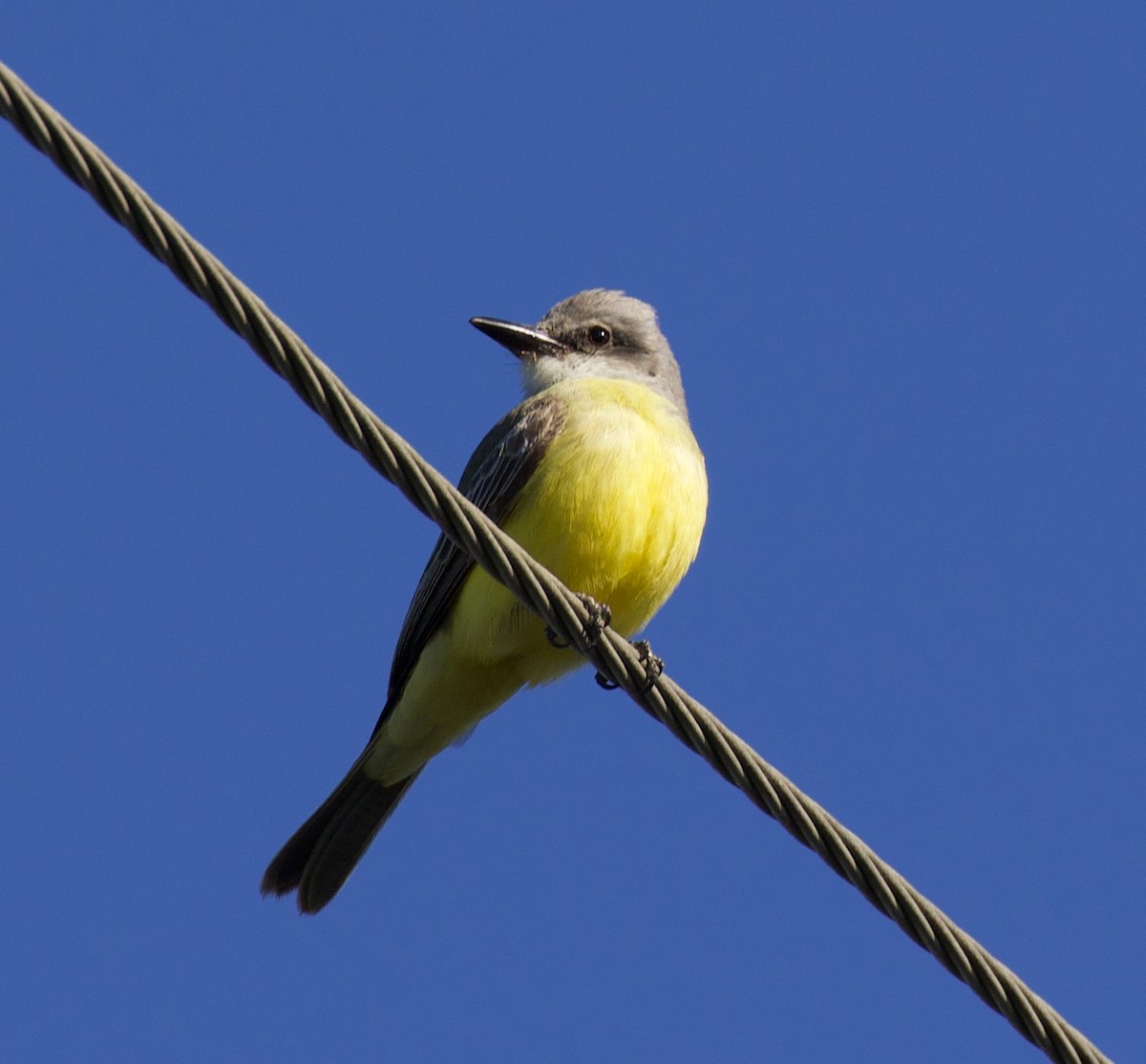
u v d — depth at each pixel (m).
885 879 9.38
